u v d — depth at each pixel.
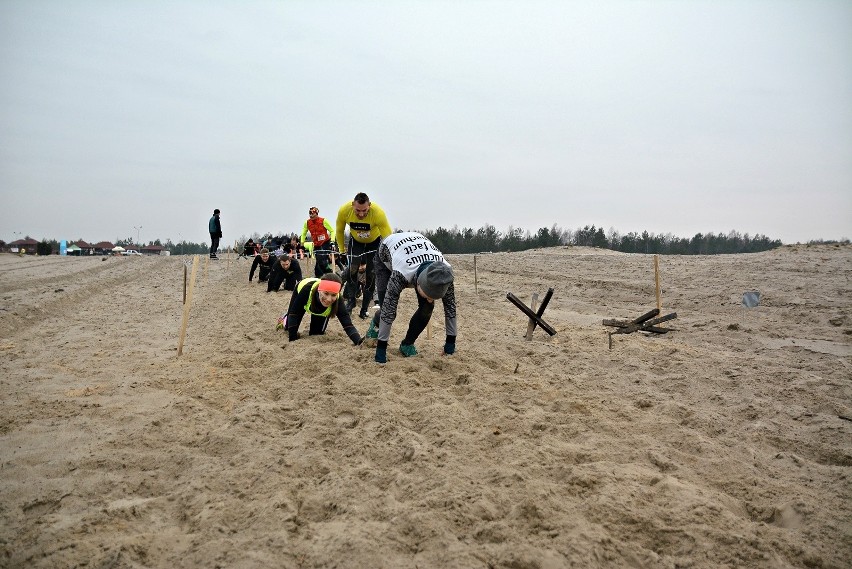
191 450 4.26
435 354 7.05
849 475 3.97
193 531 3.20
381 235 9.48
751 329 9.35
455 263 25.11
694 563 2.99
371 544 2.98
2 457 4.07
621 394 5.88
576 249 29.91
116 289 16.73
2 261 31.06
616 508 3.42
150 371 6.48
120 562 2.85
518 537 3.12
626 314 11.64
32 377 6.17
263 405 5.04
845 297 11.65
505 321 10.63
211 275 21.33
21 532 3.14
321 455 4.10
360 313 10.15
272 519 3.24
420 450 4.11
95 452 4.16
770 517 3.54
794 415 5.15
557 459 4.14
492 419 4.91
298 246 21.33
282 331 8.70
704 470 4.10
